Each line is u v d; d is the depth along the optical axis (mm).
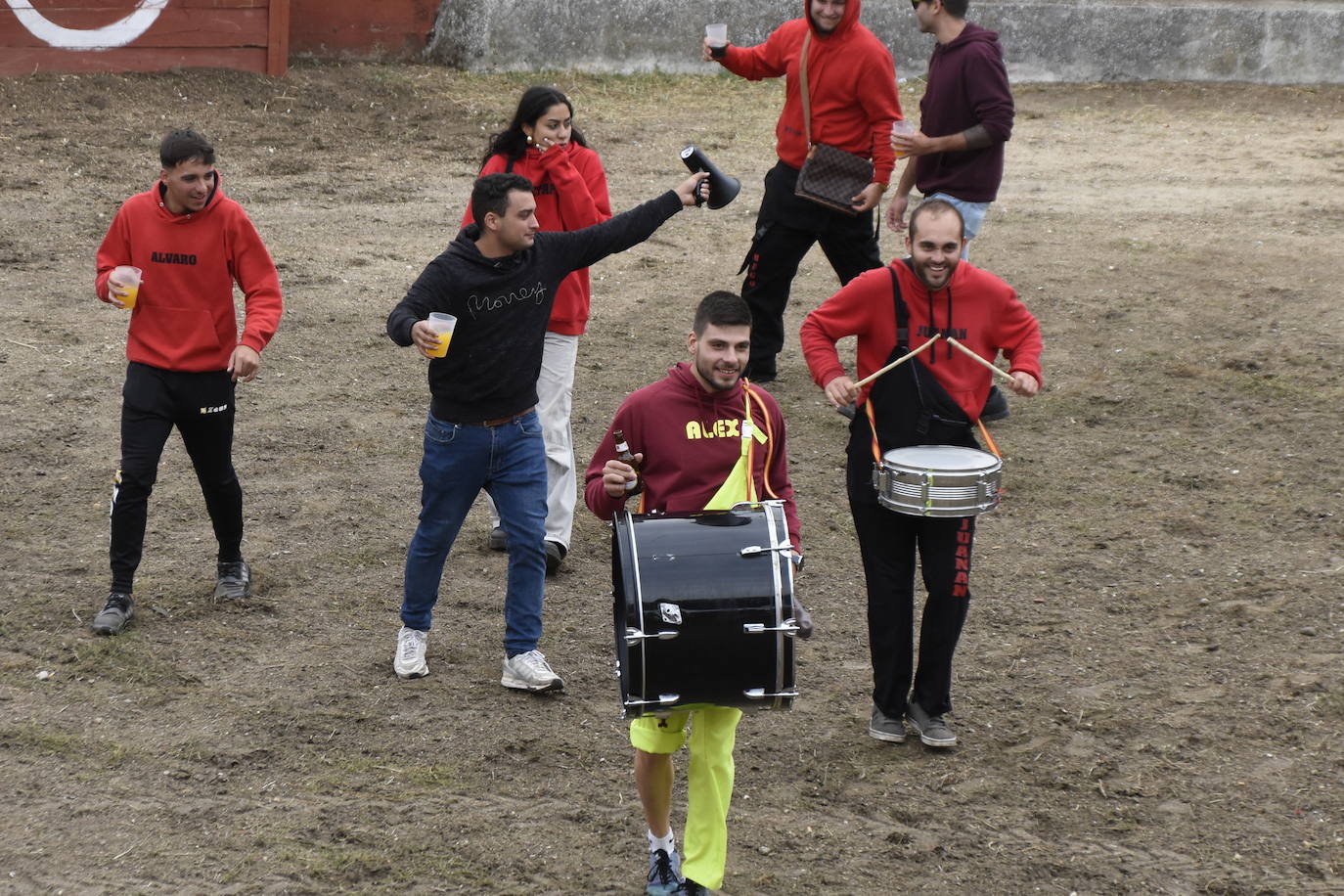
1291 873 12680
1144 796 13883
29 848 12625
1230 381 25969
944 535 14258
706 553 11180
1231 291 31297
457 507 15508
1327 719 15164
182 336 16219
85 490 20734
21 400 23922
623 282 32531
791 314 30422
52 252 32062
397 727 15000
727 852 12984
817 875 12672
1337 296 30703
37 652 16062
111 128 41438
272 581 18281
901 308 14047
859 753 14719
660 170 42375
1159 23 55500
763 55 24688
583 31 53031
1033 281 32250
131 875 12320
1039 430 24047
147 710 15070
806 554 19672
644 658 10953
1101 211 38781
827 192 23875
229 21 46594
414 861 12695
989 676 16250
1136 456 22875
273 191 38344
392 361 27016
